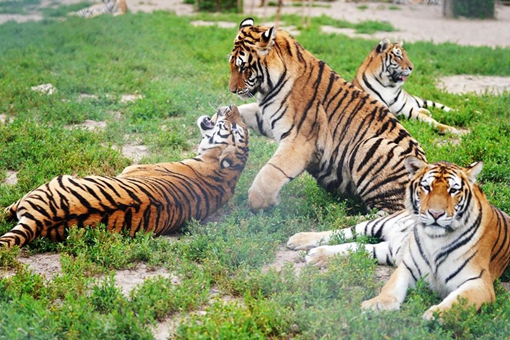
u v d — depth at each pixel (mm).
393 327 7789
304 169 11516
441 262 8523
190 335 7309
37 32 27156
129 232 9812
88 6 35594
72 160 12727
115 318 7598
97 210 9578
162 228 10141
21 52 23000
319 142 11539
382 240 10219
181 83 19406
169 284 8492
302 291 8570
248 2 41531
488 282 8406
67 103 16625
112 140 14633
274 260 9758
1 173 12352
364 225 10312
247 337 7309
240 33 11523
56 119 15844
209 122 11594
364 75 17359
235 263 9445
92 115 16297
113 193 9727
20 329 7344
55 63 21484
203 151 11352
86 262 9172
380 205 11227
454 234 8398
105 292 8211
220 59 23719
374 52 17234
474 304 7988
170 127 15617
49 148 13289
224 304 8422
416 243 8664
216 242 9656
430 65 23719
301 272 8961
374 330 7609
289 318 7824
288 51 11523
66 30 27812
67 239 9438
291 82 11438
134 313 8078
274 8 39469
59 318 7680
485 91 19734
